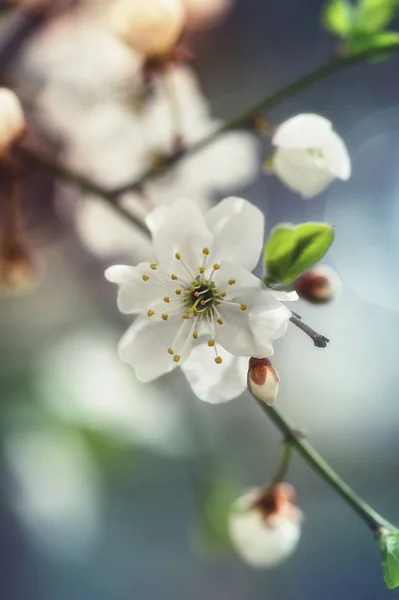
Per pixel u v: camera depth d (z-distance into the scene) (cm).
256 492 28
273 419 27
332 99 40
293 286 26
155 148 31
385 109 41
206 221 26
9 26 32
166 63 29
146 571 37
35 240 34
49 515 32
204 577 38
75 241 34
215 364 26
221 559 35
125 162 32
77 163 32
